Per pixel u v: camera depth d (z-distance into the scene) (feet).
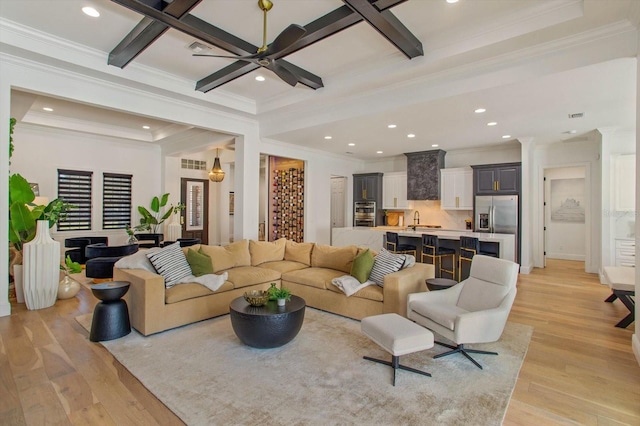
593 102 14.10
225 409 7.22
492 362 9.53
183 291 12.06
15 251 16.21
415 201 29.43
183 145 26.04
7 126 12.30
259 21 10.65
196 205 32.32
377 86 14.67
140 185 27.91
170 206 28.66
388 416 7.02
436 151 26.61
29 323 12.19
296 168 29.01
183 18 9.86
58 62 12.54
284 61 13.34
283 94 17.46
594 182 22.33
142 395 7.75
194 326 12.11
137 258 12.69
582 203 27.81
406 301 11.99
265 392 7.89
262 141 22.50
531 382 8.48
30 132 22.56
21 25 11.23
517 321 12.94
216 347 10.35
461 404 7.48
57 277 14.49
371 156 30.37
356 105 16.47
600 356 9.95
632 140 19.26
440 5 9.67
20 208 14.74
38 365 9.12
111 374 8.67
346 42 12.02
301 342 10.77
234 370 8.93
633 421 6.95
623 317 13.43
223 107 17.87
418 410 7.24
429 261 20.76
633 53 9.73
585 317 13.42
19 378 8.44
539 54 11.11
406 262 13.17
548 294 16.94
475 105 14.51
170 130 24.67
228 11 10.11
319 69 14.32
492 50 11.14
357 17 9.56
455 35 11.21
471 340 9.14
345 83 14.75
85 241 22.09
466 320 9.02
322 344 10.63
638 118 9.61
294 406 7.35
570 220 28.32
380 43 12.14
